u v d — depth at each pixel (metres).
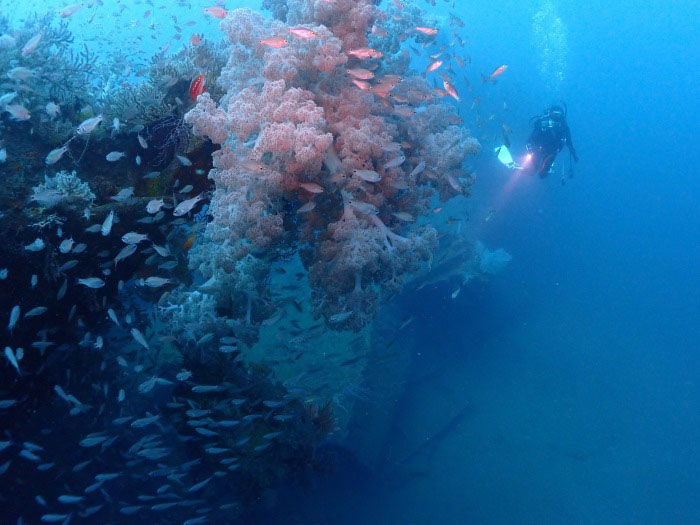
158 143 5.69
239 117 4.61
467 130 6.49
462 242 14.03
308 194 5.16
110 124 5.64
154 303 6.44
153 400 7.83
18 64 5.33
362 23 5.57
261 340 9.55
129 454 6.61
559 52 37.16
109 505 6.99
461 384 14.41
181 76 5.90
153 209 4.75
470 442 12.58
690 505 11.48
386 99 5.59
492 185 18.44
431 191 6.34
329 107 5.36
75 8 5.67
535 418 13.70
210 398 6.38
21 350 4.47
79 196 4.82
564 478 11.96
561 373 15.82
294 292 9.55
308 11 5.80
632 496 11.72
